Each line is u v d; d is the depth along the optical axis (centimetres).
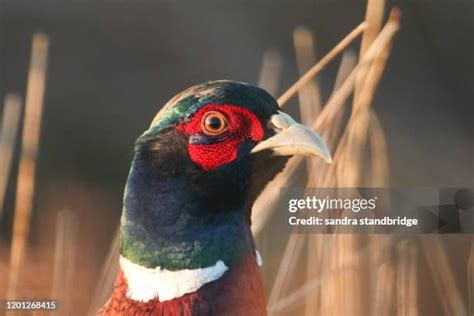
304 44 971
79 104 1109
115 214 1091
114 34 1102
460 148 1054
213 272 624
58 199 1080
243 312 626
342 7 985
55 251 932
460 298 927
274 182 810
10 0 1050
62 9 1080
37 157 1072
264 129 635
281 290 847
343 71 866
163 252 622
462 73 1071
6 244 957
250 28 1057
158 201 623
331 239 843
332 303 835
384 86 1064
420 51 1070
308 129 638
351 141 827
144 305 622
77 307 923
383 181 862
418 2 1062
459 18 1069
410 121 1068
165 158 623
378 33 819
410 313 857
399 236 870
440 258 914
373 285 846
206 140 623
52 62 1095
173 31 1092
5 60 1025
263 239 865
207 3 1081
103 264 1007
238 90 632
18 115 952
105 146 1109
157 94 1105
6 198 984
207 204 625
